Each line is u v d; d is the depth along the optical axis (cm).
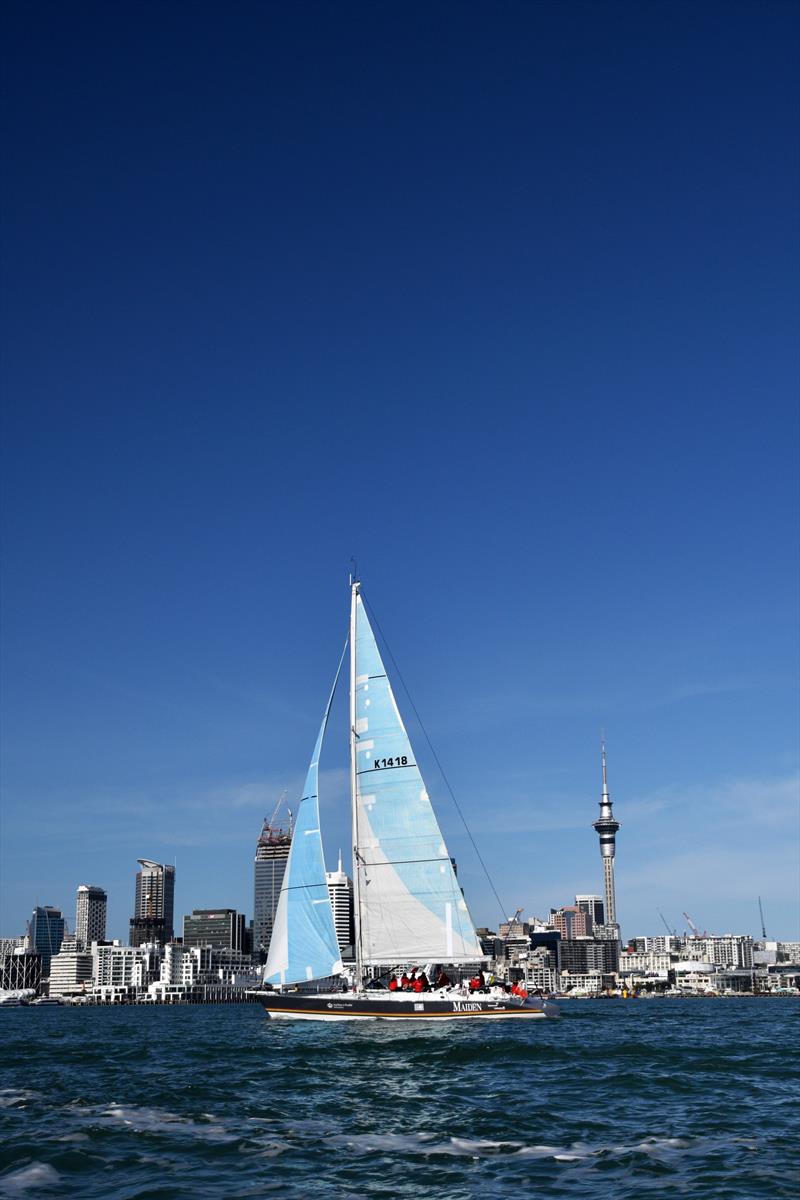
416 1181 2909
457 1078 5072
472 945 7925
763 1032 10319
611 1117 3912
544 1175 2967
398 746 8144
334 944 8106
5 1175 2998
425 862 8038
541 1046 6384
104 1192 2809
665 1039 8512
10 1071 5869
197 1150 3316
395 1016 7900
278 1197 2745
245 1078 5138
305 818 8369
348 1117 3906
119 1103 4306
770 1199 2675
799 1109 4134
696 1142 3416
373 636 8319
